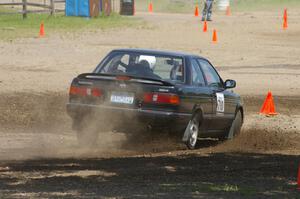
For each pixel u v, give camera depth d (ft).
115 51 110.83
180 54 110.63
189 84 107.24
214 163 94.58
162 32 321.73
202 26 363.97
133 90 103.04
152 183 78.59
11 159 94.43
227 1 538.47
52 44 260.21
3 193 71.00
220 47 271.69
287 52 265.13
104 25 344.28
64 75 195.52
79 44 262.67
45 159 95.04
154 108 102.53
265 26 374.22
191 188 76.13
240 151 108.27
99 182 78.54
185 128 105.19
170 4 566.77
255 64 231.30
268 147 114.52
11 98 156.66
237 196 72.69
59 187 74.95
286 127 138.72
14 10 407.64
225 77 201.77
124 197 70.18
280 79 203.10
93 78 105.09
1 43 257.75
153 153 103.24
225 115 116.78
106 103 103.86
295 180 83.71
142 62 108.58
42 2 496.23
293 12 506.07
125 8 430.61
